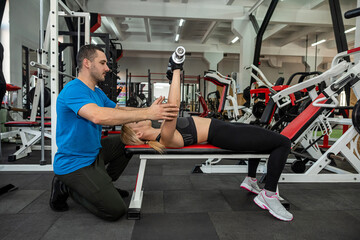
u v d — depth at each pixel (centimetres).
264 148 134
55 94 217
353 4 425
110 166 158
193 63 1308
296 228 120
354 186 188
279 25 761
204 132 139
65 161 121
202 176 212
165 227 120
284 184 192
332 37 801
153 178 204
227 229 118
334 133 501
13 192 166
